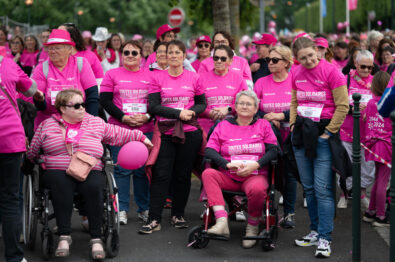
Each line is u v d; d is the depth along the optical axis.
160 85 6.66
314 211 6.12
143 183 7.06
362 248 5.98
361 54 7.53
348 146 7.92
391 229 4.75
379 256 5.73
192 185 9.09
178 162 6.72
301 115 5.95
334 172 5.94
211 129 6.51
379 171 6.79
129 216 7.33
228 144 6.18
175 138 6.50
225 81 7.17
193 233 5.93
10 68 5.21
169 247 6.04
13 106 5.21
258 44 8.80
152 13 51.69
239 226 6.87
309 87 5.87
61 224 5.57
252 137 6.17
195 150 6.72
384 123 6.72
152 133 7.09
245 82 7.30
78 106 5.72
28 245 5.91
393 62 8.52
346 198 7.74
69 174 5.55
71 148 5.69
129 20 49.41
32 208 5.85
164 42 7.11
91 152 5.69
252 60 12.17
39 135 5.74
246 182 5.99
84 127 5.81
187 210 7.59
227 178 6.07
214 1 11.36
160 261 5.61
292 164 6.16
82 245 6.10
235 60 7.70
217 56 7.05
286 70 7.07
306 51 5.71
